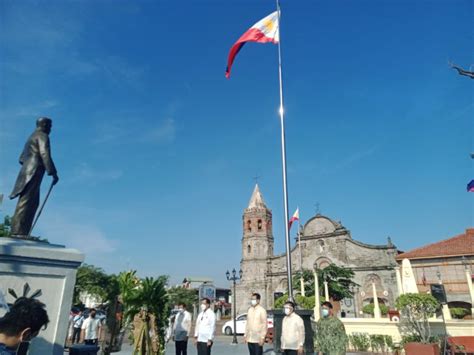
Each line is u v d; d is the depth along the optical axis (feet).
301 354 26.16
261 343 31.40
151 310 27.14
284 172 40.65
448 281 114.73
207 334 31.71
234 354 49.80
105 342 27.86
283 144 41.65
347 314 142.00
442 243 125.29
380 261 144.25
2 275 17.57
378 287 142.00
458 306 110.63
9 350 7.54
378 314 58.70
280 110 43.14
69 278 19.25
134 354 26.13
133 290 27.14
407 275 50.44
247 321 32.71
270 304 163.02
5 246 17.76
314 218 164.45
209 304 33.24
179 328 33.35
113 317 28.35
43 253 18.61
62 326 18.49
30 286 18.11
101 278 146.92
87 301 162.71
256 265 171.01
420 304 43.80
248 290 169.17
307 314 33.88
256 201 182.91
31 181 20.53
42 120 21.80
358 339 55.47
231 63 47.21
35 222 20.85
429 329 43.52
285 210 39.19
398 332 53.01
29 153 21.07
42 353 17.57
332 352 26.48
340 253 152.87
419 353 39.75
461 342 41.52
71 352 19.49
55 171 21.18
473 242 118.11
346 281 132.67
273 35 45.88
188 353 47.65
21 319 7.72
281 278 164.66
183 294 156.04
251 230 177.68
